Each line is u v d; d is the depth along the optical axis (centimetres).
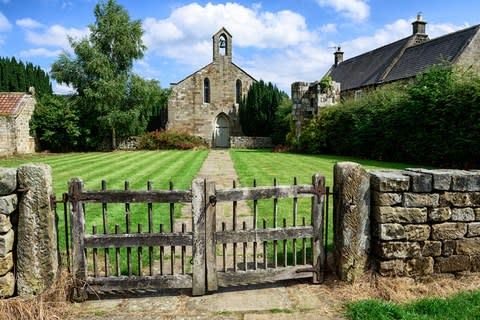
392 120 1614
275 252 380
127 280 355
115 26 2680
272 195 374
